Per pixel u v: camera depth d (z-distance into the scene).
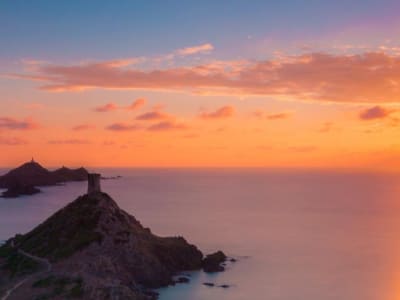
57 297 92.75
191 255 145.75
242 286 128.62
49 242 126.31
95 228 126.06
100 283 99.00
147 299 108.75
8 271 115.00
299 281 135.50
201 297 118.00
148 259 126.69
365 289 128.62
